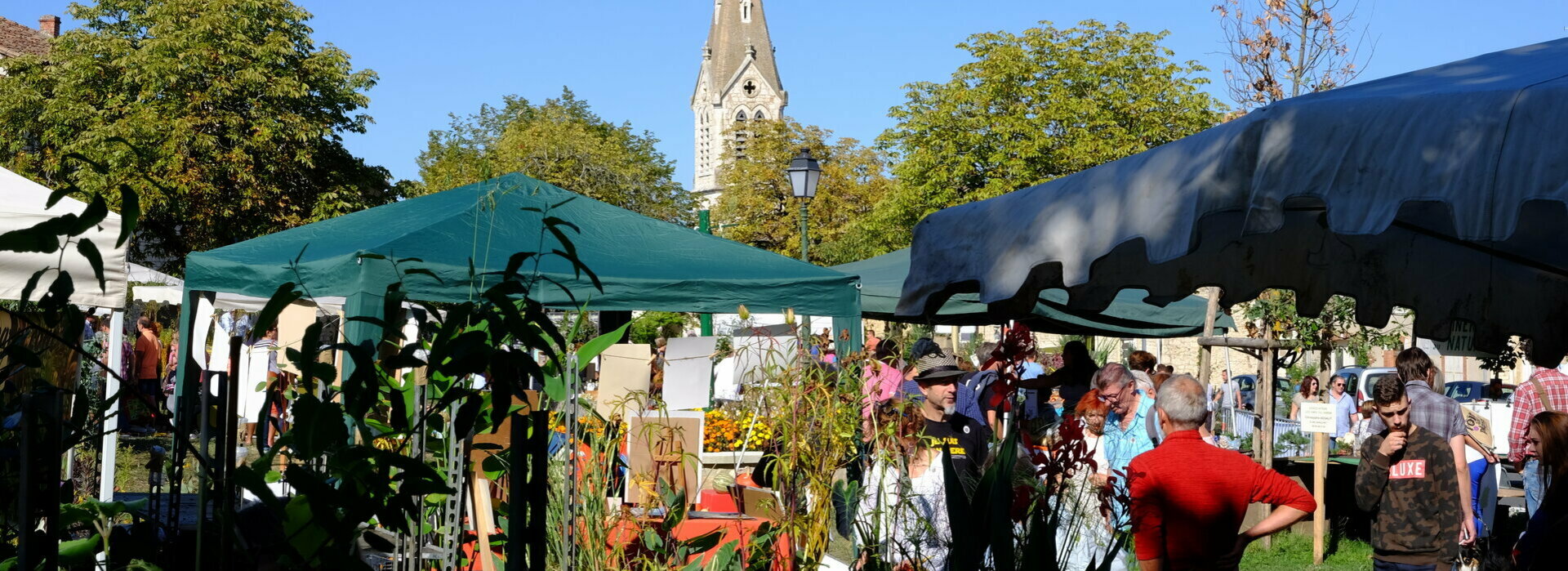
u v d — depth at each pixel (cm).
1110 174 272
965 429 478
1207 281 413
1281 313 920
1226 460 394
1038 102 3106
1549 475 422
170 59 2547
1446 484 525
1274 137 232
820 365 409
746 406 423
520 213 770
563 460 390
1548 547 414
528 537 204
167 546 243
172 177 2470
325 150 2870
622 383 427
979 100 3102
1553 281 418
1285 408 1678
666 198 4978
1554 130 197
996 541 287
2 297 570
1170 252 245
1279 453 1044
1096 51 3084
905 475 398
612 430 411
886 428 405
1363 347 956
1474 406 1050
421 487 192
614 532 396
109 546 233
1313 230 414
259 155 2670
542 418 207
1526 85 210
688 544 406
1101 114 3052
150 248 2656
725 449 554
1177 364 3238
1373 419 746
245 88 2655
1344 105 226
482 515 355
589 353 347
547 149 4300
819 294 785
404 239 671
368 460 193
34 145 2875
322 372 189
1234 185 237
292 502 194
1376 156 218
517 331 196
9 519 204
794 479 392
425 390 290
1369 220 216
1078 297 406
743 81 11288
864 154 4641
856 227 3850
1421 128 214
